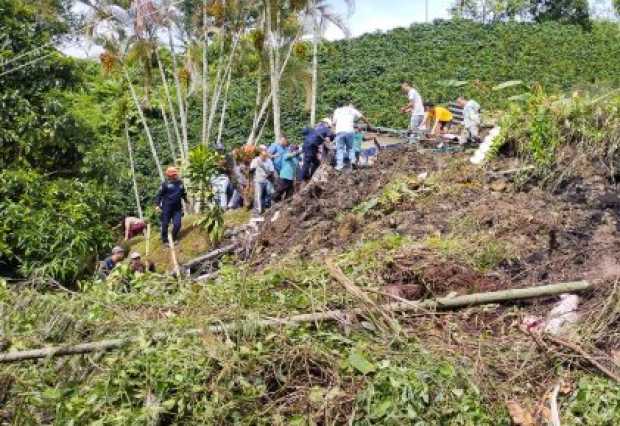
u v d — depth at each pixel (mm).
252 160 14156
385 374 4734
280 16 19062
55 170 15289
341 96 30094
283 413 4742
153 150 20031
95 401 4828
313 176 13141
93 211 14344
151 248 13227
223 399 4703
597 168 9383
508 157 10383
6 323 5680
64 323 5547
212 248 12406
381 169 12523
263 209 13617
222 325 5199
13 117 14500
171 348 4953
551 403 4820
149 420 4582
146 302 6035
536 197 9211
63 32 16641
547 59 34938
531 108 10539
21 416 4977
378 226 9406
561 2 42750
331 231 9891
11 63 14711
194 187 13938
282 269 6449
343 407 4703
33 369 5211
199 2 19453
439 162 11758
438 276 6656
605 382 4996
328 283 5965
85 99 28500
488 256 7234
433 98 28656
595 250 7496
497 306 6277
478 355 5152
